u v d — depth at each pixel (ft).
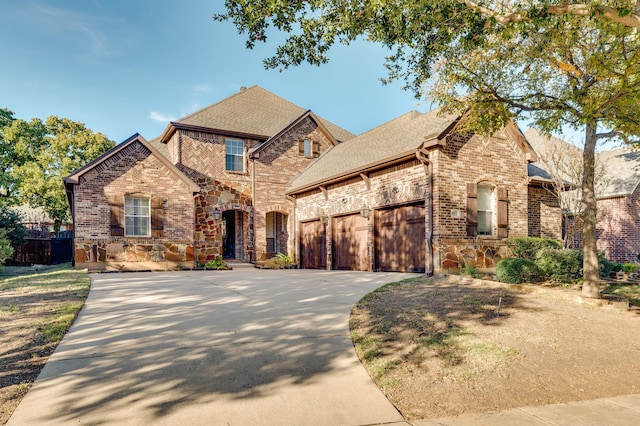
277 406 10.96
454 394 12.10
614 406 11.49
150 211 50.83
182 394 11.52
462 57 25.31
